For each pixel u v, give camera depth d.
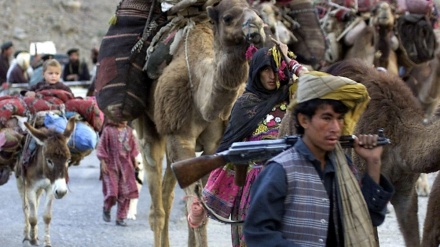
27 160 16.09
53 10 54.84
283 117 9.95
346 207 7.26
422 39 20.34
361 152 7.43
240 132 10.07
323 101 7.20
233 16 11.52
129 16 14.41
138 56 14.22
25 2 55.25
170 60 13.83
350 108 7.27
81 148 16.61
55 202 20.91
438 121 9.73
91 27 53.81
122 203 18.09
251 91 10.14
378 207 7.39
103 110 14.28
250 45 11.38
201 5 14.05
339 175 7.31
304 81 7.27
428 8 20.73
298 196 7.23
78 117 16.92
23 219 19.05
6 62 33.75
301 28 18.77
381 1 20.67
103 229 17.69
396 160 10.10
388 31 19.97
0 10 54.28
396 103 10.20
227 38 11.61
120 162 18.28
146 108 14.35
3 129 16.56
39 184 16.08
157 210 14.29
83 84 31.45
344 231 7.24
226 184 10.21
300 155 7.32
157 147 14.38
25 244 16.42
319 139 7.26
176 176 7.66
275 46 9.91
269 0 18.48
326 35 20.75
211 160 7.65
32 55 32.00
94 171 25.45
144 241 16.50
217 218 8.90
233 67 11.74
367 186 7.41
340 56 20.83
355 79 10.58
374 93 10.26
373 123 10.12
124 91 14.14
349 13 20.62
